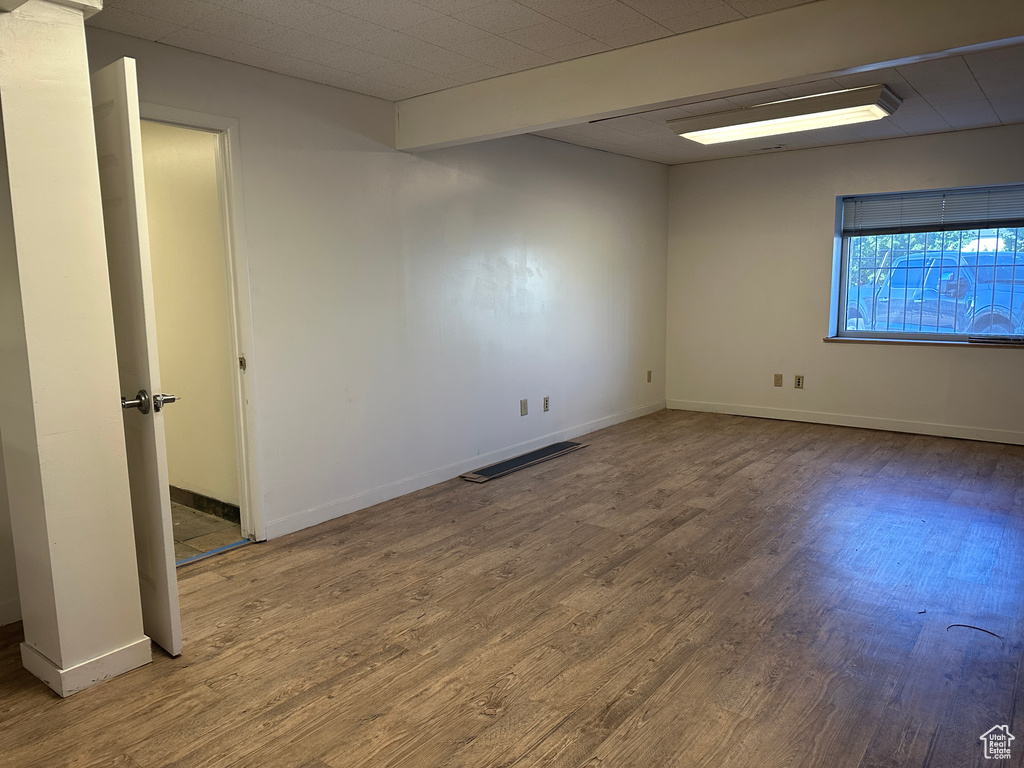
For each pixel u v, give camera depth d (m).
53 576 2.08
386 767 1.79
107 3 2.47
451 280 4.34
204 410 3.83
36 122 1.96
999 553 3.15
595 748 1.86
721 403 6.39
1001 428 5.10
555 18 2.68
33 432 2.03
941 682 2.15
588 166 5.41
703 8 2.63
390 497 4.05
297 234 3.46
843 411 5.75
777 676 2.19
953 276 5.31
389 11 2.58
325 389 3.65
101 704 2.09
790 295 5.88
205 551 3.30
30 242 1.97
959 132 4.97
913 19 2.45
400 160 3.96
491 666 2.27
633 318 6.11
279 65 3.21
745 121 4.12
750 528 3.49
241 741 1.91
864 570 2.98
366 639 2.46
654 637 2.44
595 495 4.06
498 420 4.81
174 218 3.78
